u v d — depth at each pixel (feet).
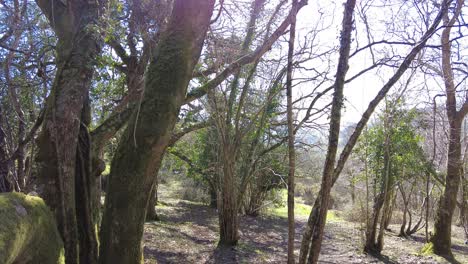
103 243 17.35
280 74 32.60
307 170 52.21
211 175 40.98
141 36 25.21
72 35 19.65
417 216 67.41
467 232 49.85
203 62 31.22
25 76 25.62
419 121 41.60
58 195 16.93
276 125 38.42
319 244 14.75
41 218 12.09
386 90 15.64
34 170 17.39
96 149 20.27
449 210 40.32
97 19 20.44
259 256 34.17
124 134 17.47
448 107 40.40
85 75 18.93
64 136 17.57
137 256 17.60
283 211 71.05
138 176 16.97
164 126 16.81
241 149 37.88
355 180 44.98
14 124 25.88
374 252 40.19
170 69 16.85
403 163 40.40
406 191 58.90
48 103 18.42
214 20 25.29
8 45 25.59
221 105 34.60
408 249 42.70
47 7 20.30
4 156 20.21
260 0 31.91
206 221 51.52
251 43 32.48
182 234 40.63
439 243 40.27
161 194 75.87
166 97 16.75
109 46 27.89
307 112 29.81
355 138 15.60
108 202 17.39
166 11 24.73
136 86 25.12
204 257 32.40
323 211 14.69
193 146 48.47
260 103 36.65
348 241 45.85
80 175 18.71
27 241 11.09
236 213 37.19
